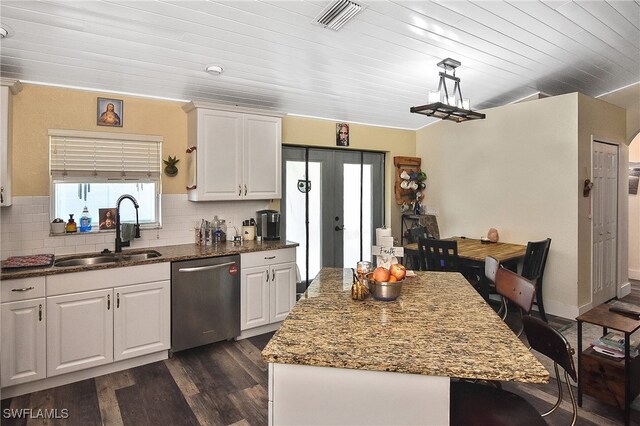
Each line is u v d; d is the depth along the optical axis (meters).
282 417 1.32
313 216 4.94
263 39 2.88
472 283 3.89
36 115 3.10
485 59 3.56
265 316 3.65
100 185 3.42
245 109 3.81
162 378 2.82
